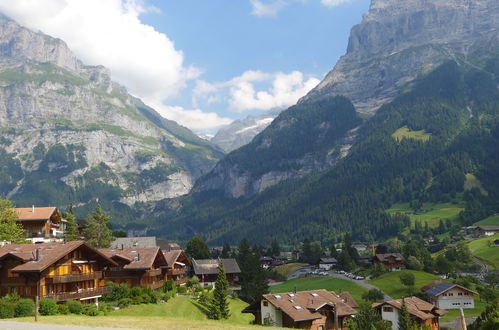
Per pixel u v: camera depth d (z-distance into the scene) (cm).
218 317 9069
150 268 9119
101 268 8019
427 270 19175
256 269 14488
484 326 5934
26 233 11994
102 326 5062
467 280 15562
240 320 9575
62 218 14825
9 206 10581
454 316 12525
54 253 6944
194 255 17275
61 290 7112
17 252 6912
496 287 15425
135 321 5738
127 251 9594
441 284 14212
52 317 5716
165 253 11544
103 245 13012
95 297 7575
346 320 8569
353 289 16512
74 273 7294
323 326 8162
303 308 8094
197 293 10744
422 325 9462
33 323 5028
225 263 14862
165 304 8831
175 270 11162
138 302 8238
